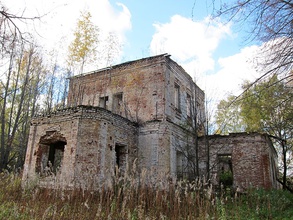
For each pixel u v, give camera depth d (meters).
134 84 18.48
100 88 19.97
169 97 17.61
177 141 17.44
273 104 9.58
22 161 23.53
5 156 20.81
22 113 26.27
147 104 17.55
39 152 15.29
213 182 17.22
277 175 22.98
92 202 10.02
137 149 16.67
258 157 17.31
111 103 19.05
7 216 8.19
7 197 10.65
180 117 18.66
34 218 7.88
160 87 17.38
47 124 15.25
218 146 18.52
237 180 17.41
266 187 16.50
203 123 17.44
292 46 6.82
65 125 14.35
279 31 6.58
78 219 7.85
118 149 15.98
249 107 9.74
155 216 8.31
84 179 12.28
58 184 10.85
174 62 18.88
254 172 17.12
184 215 8.70
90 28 19.72
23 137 23.48
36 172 14.39
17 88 23.84
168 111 17.14
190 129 18.42
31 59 22.36
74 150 13.30
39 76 25.11
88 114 13.91
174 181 10.65
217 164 17.98
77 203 9.41
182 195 10.34
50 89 24.80
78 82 21.12
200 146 19.02
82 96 20.00
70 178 12.56
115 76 19.56
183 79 20.14
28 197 10.50
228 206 11.50
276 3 6.16
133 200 9.31
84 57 19.78
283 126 11.09
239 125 25.38
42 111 24.95
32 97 25.97
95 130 13.75
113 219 7.88
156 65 18.03
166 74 17.69
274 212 10.75
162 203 9.45
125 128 15.91
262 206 11.33
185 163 18.02
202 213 8.54
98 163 13.30
